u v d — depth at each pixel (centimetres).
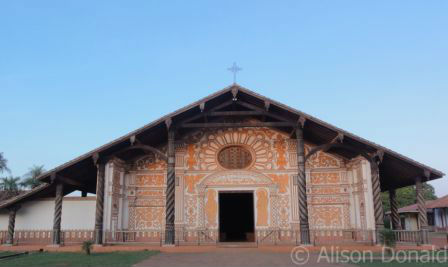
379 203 1838
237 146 2206
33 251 1678
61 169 1839
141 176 2172
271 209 2097
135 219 2111
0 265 1226
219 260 1364
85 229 2030
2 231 2061
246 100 2002
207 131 2216
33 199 2080
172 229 1819
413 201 5725
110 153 1912
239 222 2838
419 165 1816
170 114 1848
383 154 1817
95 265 1230
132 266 1215
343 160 2181
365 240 1959
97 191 1872
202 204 2108
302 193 1859
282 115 1972
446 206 4047
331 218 2105
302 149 1908
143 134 1966
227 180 2141
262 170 2150
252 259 1390
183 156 2178
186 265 1241
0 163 3900
